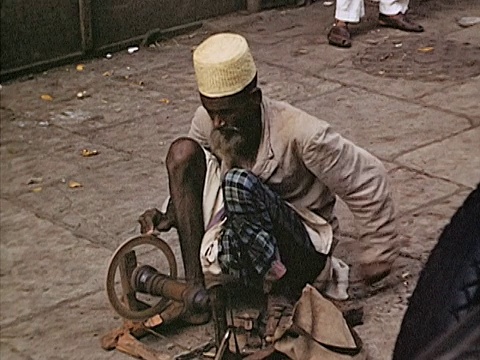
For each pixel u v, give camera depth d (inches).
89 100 230.7
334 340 118.4
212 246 123.7
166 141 205.9
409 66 249.0
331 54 260.8
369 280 139.9
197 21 288.4
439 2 304.3
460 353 61.0
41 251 157.1
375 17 290.8
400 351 64.8
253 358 118.3
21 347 131.3
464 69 245.9
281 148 124.6
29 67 246.7
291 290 128.9
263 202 122.2
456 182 182.1
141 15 271.6
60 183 183.8
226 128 121.3
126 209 173.5
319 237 130.1
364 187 130.2
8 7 239.1
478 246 66.3
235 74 118.0
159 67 255.3
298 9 305.3
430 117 215.5
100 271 150.8
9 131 211.2
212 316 126.2
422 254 152.8
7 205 173.8
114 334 130.3
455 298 64.3
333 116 217.8
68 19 253.4
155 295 126.2
